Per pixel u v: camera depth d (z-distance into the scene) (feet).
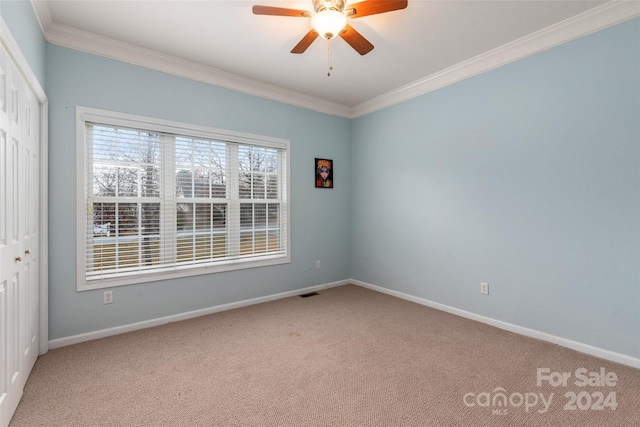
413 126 11.77
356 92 12.40
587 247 7.58
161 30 7.98
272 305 11.42
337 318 10.09
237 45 8.76
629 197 6.97
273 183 12.27
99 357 7.41
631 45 6.88
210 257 10.62
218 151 10.80
